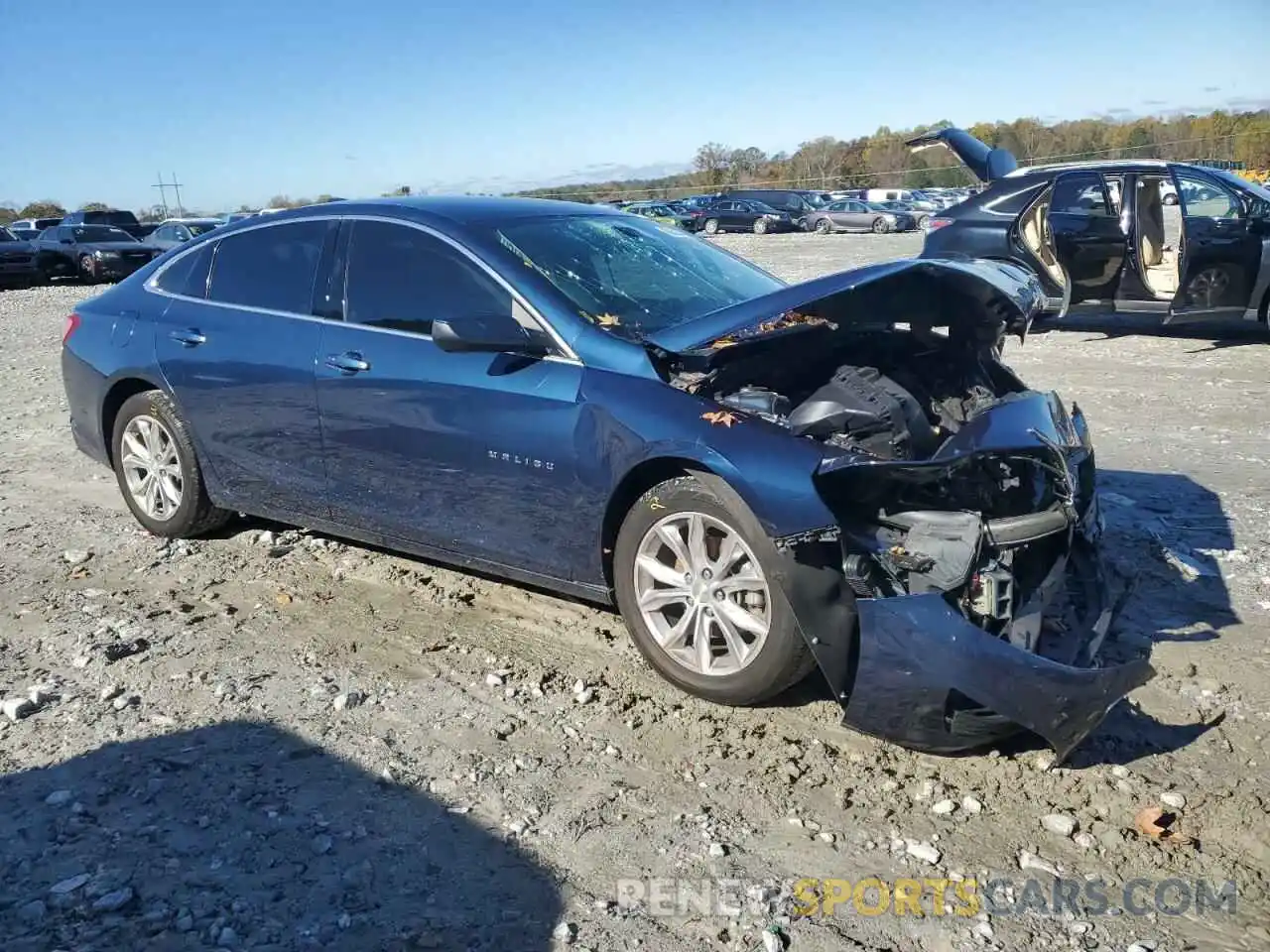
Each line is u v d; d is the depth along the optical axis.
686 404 3.73
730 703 3.77
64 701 3.92
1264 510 5.72
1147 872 2.93
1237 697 3.79
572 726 3.71
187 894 2.84
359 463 4.67
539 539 4.16
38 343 14.31
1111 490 6.14
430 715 3.80
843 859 3.00
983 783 3.34
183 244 5.66
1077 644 3.54
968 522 3.33
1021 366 10.21
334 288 4.80
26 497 6.56
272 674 4.13
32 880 2.90
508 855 3.02
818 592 3.38
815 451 3.41
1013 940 2.68
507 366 4.16
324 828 3.14
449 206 4.76
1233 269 10.50
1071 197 11.27
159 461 5.60
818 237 36.47
